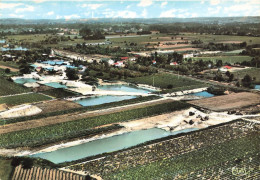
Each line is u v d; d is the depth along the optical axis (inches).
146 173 3481.8
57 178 3316.9
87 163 3698.3
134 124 5088.6
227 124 5012.3
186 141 4345.5
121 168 3592.5
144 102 6215.6
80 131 4707.2
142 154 3946.9
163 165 3663.9
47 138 4441.4
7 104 5895.7
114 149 4178.2
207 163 3718.0
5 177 3275.1
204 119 5285.4
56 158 3897.6
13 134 4500.5
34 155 3966.5
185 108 5910.4
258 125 4968.0
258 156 3907.5
